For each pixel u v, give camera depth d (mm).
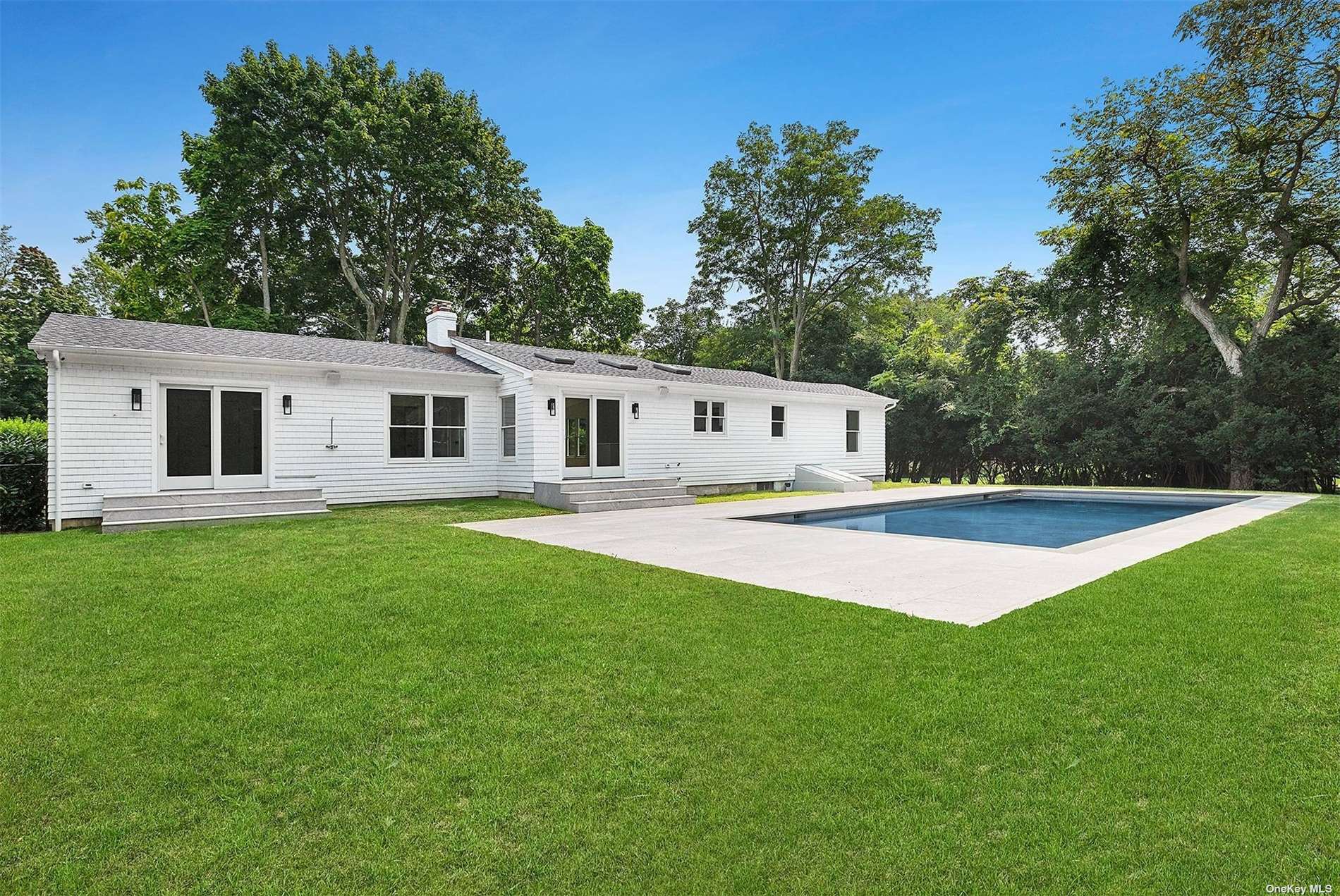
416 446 13188
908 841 2180
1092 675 3457
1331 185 16812
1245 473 17859
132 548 7578
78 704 3291
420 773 2635
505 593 5348
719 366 34688
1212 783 2445
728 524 10031
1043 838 2174
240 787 2559
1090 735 2836
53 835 2271
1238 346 18156
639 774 2609
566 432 13680
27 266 27953
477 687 3459
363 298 25031
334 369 11977
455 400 13727
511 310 30766
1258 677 3367
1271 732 2809
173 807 2432
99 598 5246
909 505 14547
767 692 3338
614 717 3100
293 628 4441
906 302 36375
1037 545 9578
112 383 10102
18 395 25203
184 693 3416
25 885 2018
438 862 2119
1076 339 21281
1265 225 17938
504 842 2217
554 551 7387
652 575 6051
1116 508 15023
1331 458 16859
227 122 21625
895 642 4035
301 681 3555
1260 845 2105
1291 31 15273
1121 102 17766
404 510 11852
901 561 6820
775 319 31578
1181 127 17422
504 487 14016
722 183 30516
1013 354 24281
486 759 2742
